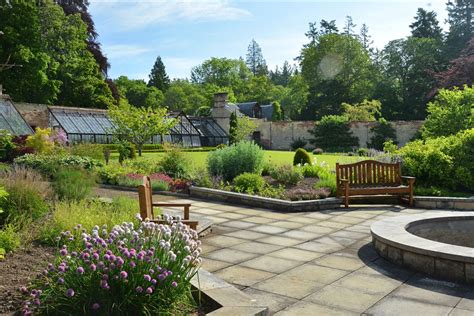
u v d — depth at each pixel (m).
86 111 30.38
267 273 4.76
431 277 4.62
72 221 5.18
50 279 3.18
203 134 39.97
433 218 6.48
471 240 6.13
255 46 89.50
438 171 11.00
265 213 8.70
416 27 54.38
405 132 36.69
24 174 7.44
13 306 3.15
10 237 4.58
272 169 12.92
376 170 11.23
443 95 18.98
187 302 3.40
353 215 8.56
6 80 29.55
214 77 77.44
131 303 3.05
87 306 2.98
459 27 49.22
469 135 11.27
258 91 74.88
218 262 5.19
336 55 51.66
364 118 42.47
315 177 13.02
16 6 29.50
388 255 5.25
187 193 11.12
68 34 34.81
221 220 7.93
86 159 13.89
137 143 24.52
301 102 60.25
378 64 54.50
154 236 3.75
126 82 70.56
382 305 3.82
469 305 3.80
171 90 68.44
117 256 3.14
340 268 4.96
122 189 11.86
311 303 3.87
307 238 6.52
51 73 34.12
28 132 22.12
